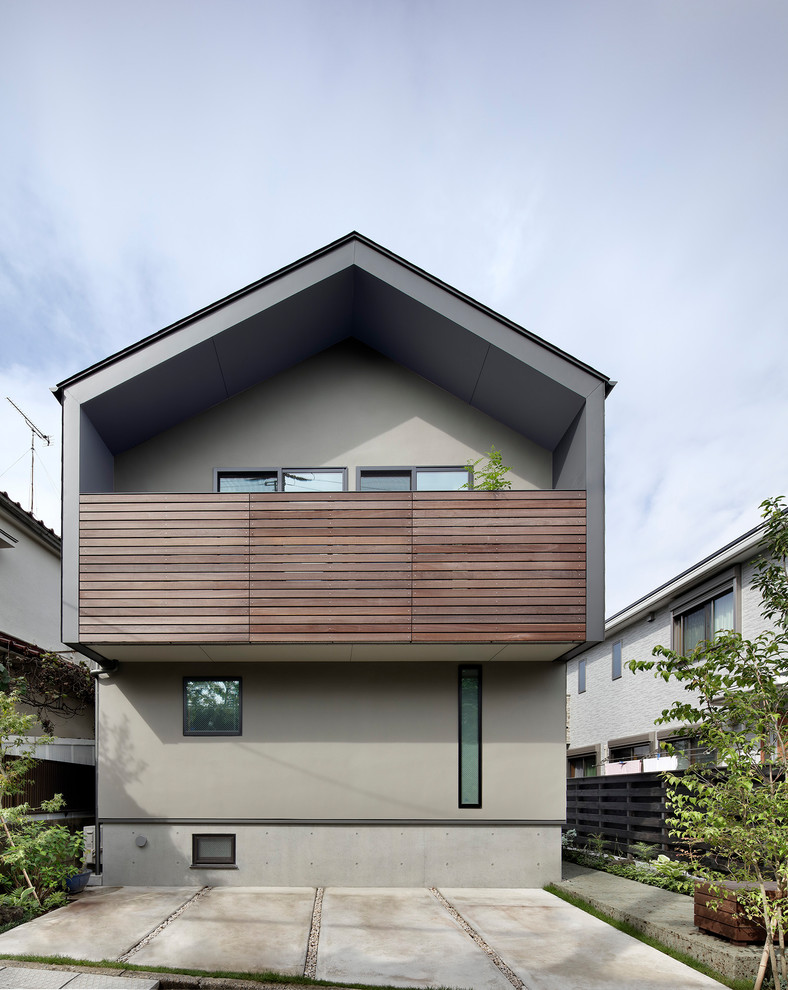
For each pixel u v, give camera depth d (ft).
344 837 29.30
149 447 32.14
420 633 26.25
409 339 30.83
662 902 24.22
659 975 18.01
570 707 74.90
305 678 30.32
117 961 18.34
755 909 16.28
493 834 29.48
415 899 26.63
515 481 32.55
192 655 28.81
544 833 29.53
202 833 29.30
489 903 26.11
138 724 29.86
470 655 29.22
